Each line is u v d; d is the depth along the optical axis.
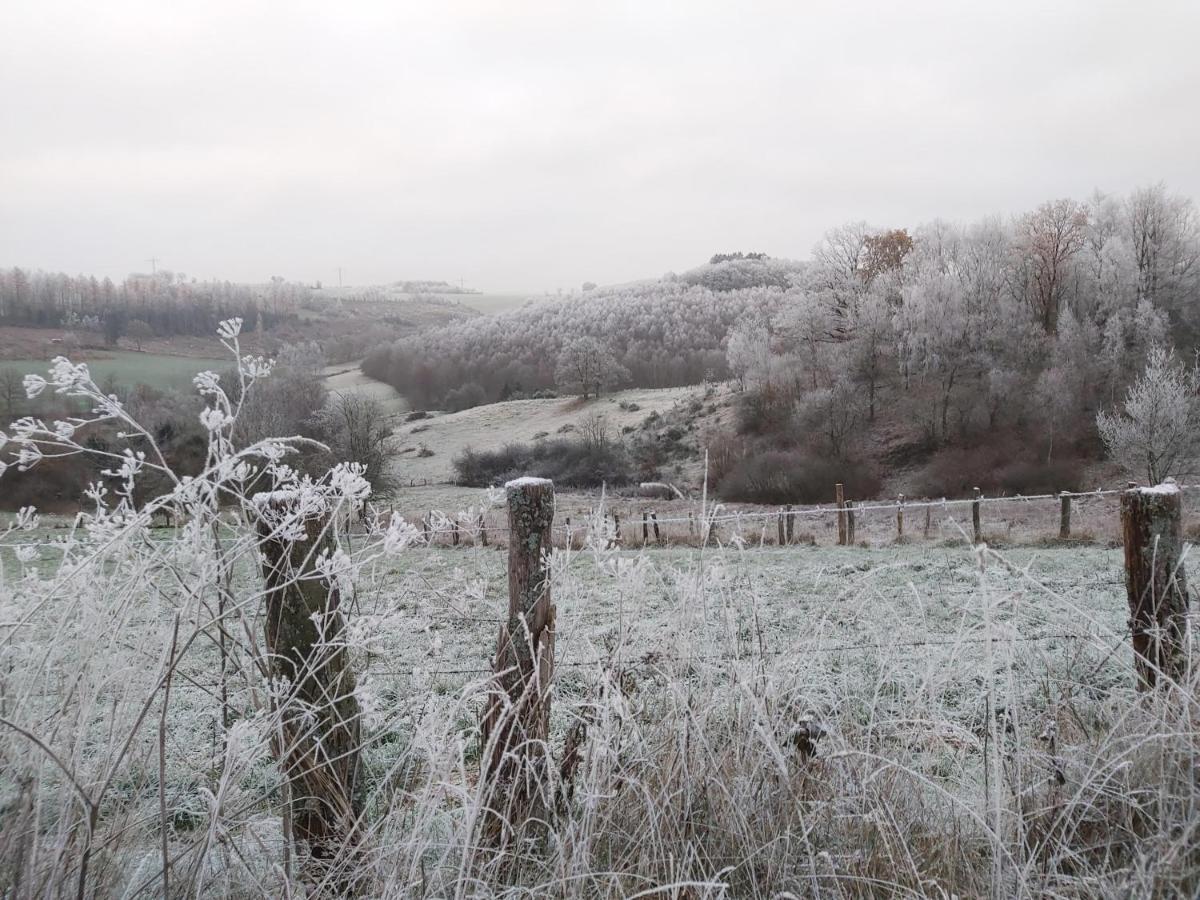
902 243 74.12
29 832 2.29
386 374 112.75
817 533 25.78
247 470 2.53
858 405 58.97
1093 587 9.48
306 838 2.99
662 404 78.38
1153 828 2.63
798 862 2.69
